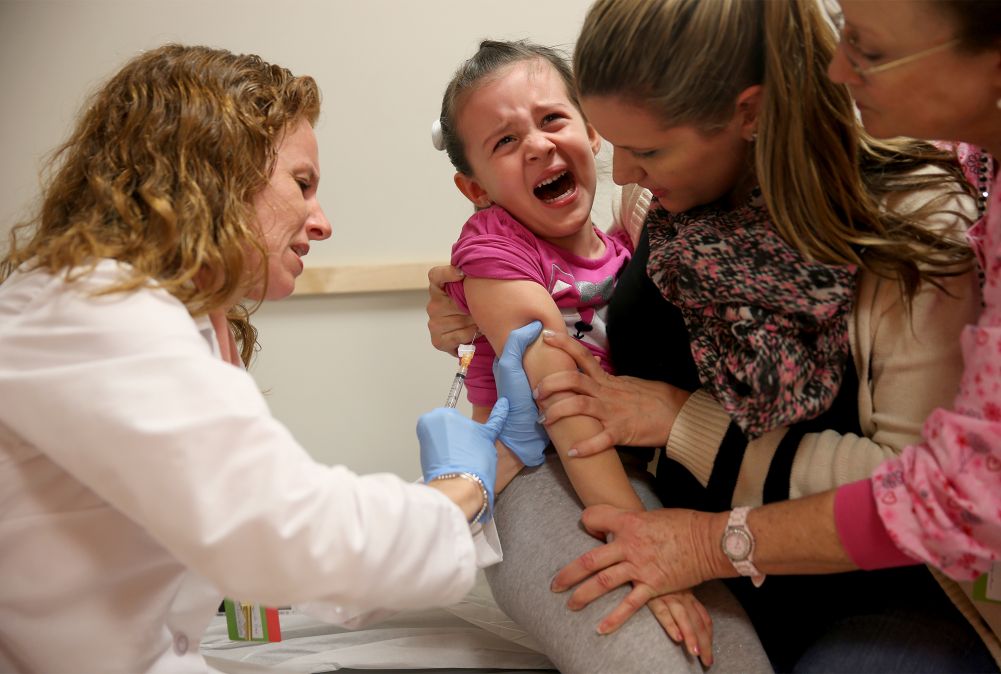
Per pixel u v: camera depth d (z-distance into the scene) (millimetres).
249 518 830
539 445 1353
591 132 1457
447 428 1219
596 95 1038
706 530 1102
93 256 923
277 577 854
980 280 1013
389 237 2363
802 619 1267
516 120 1321
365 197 2346
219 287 997
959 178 1093
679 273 1116
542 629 1201
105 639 951
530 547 1264
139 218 965
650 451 1466
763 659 1150
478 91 1339
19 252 1022
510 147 1345
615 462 1255
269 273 1104
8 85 2309
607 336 1404
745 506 1122
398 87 2307
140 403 826
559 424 1256
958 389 991
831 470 1089
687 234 1118
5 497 918
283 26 2291
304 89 1138
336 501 889
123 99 1041
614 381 1278
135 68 1060
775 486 1128
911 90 881
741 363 1078
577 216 1373
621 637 1112
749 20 995
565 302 1385
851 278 1067
